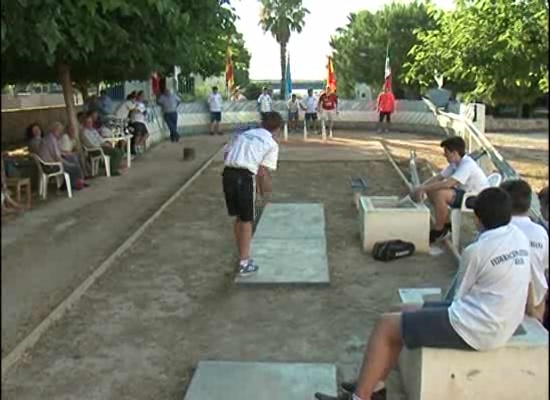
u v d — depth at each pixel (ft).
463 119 61.21
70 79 50.49
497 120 85.81
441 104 81.00
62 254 26.21
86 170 46.34
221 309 20.21
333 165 53.88
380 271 23.98
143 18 28.96
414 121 85.51
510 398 12.64
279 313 19.86
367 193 40.75
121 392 14.96
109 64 46.19
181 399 14.61
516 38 31.45
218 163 55.42
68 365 16.31
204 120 85.87
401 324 12.65
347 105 90.63
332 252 26.66
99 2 23.77
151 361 16.56
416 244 26.05
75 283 22.47
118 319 19.38
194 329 18.65
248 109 89.51
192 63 42.22
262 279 22.50
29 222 32.12
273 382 14.96
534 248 13.57
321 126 80.84
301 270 23.53
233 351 17.12
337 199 38.63
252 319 19.39
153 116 72.33
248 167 22.47
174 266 24.80
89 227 31.17
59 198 38.73
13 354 16.42
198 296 21.43
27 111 70.18
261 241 27.99
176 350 17.22
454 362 12.59
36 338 17.71
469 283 12.38
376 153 61.57
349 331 18.40
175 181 45.52
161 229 30.94
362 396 12.81
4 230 30.07
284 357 16.72
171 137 74.54
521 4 32.12
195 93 105.60
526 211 14.14
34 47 22.82
